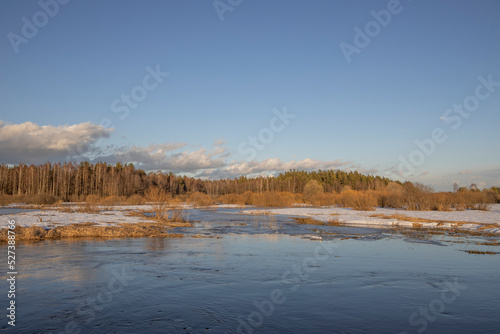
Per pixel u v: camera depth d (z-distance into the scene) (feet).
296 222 119.34
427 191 173.99
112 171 331.16
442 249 64.08
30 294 34.35
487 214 139.85
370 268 47.50
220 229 96.89
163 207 127.34
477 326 27.04
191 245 66.74
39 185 304.50
